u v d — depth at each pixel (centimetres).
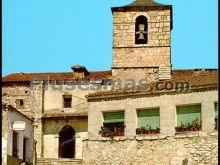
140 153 5281
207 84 5078
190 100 5172
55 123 7950
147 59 8112
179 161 5078
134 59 8138
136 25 8281
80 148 7762
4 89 8244
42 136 7906
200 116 5119
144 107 5381
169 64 8050
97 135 5538
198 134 5034
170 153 5141
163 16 8188
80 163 6344
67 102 8162
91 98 5653
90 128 5584
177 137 5141
